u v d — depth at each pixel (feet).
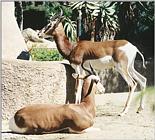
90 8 57.11
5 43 41.19
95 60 36.35
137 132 28.43
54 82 33.35
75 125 27.25
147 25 69.77
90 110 27.89
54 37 36.91
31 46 61.16
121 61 35.99
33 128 26.99
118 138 26.50
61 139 25.98
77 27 63.67
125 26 67.31
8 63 31.91
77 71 36.04
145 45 68.90
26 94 32.12
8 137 26.23
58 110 27.30
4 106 31.65
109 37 60.49
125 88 51.83
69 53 36.55
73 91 35.22
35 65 32.42
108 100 43.42
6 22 42.01
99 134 27.48
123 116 34.30
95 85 28.35
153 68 54.34
